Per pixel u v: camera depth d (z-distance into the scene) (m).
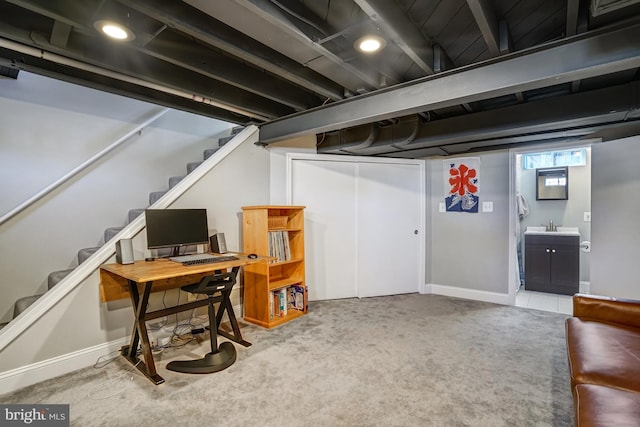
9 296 2.80
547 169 4.78
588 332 1.87
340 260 4.18
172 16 1.64
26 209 2.89
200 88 2.65
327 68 2.18
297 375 2.24
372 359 2.47
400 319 3.38
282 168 3.90
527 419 1.77
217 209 3.31
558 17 1.82
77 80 2.50
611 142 3.20
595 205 3.33
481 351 2.61
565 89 2.69
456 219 4.33
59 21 1.66
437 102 2.22
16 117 2.85
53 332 2.26
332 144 3.88
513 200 3.92
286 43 1.85
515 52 1.88
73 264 3.15
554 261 4.48
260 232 3.23
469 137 3.13
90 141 3.27
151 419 1.78
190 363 2.34
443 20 1.83
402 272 4.44
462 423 1.74
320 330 3.07
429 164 4.52
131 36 1.77
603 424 1.11
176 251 2.80
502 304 3.95
